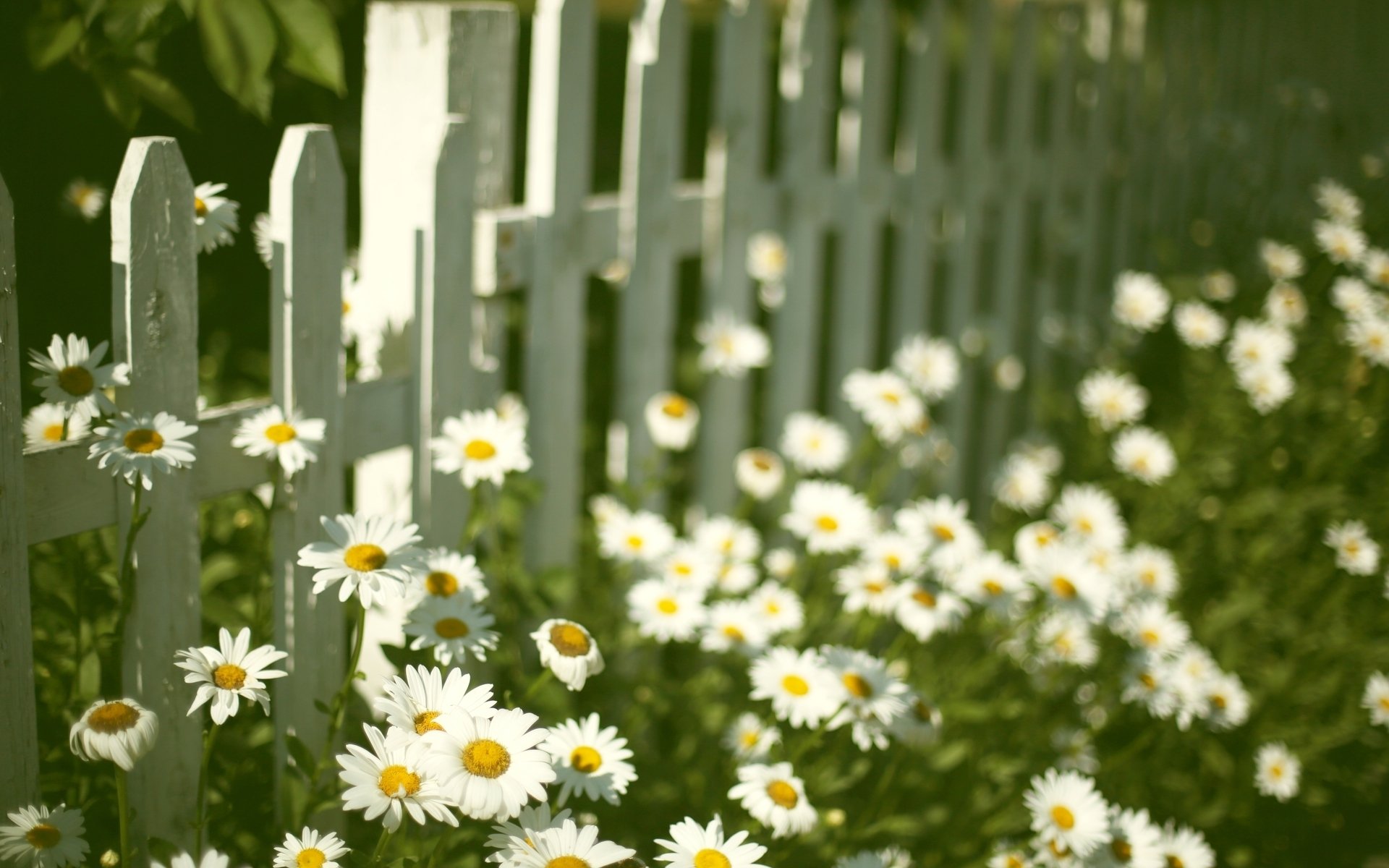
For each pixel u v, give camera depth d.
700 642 2.63
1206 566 3.38
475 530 2.06
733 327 3.00
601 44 7.33
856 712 1.87
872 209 3.36
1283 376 3.54
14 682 1.53
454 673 1.48
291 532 1.85
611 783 1.63
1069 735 2.46
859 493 3.34
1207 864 2.05
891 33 3.28
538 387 2.47
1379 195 4.70
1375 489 3.54
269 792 1.90
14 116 2.30
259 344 2.78
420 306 2.06
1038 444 3.93
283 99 2.66
